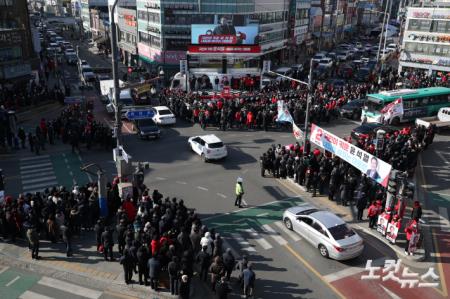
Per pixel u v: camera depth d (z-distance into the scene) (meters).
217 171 27.03
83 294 14.97
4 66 45.66
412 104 38.09
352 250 16.83
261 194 23.69
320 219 17.97
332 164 23.73
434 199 23.30
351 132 32.81
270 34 69.19
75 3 140.88
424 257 17.62
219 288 13.62
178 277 14.61
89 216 18.95
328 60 64.62
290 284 15.70
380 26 124.44
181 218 17.31
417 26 62.22
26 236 18.42
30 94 42.81
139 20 66.88
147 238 15.78
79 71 62.22
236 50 52.94
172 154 30.09
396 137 28.53
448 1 64.94
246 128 36.41
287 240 18.86
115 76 19.11
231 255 15.02
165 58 59.34
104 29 93.00
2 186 21.09
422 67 62.91
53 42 91.25
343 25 108.75
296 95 41.44
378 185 21.36
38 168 27.02
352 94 43.38
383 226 18.94
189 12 57.53
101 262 16.88
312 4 88.56
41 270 16.31
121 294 14.98
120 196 20.23
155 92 47.53
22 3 51.69
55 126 32.47
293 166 25.11
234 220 20.61
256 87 52.59
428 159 29.62
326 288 15.52
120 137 20.44
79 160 28.56
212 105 36.81
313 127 26.16
